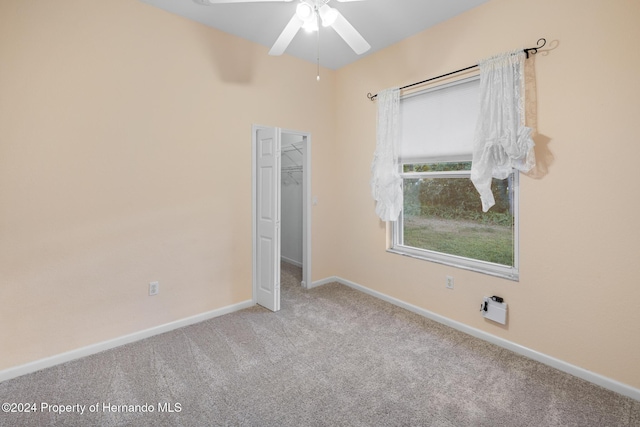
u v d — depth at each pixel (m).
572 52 1.95
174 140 2.61
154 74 2.49
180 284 2.70
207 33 2.77
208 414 1.68
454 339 2.50
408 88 2.96
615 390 1.86
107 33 2.26
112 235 2.34
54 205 2.10
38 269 2.06
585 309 1.97
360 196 3.58
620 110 1.79
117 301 2.39
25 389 1.88
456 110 2.61
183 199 2.69
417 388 1.90
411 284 3.05
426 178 3.00
